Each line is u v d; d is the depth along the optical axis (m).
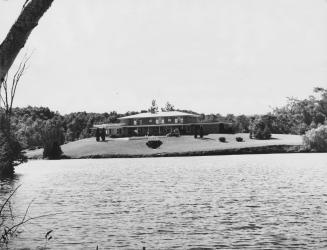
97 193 42.38
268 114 192.12
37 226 23.61
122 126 163.25
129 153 129.62
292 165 78.44
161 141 137.00
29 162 116.19
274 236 20.41
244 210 28.89
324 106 193.50
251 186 45.72
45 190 45.66
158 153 126.94
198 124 156.88
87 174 69.94
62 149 141.62
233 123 190.38
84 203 34.59
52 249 18.19
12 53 5.12
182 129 156.00
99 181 56.94
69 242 19.64
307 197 35.41
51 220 25.75
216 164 87.31
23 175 69.31
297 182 49.06
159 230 22.44
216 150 127.00
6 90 6.52
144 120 160.62
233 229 22.33
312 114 192.88
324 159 94.31
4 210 30.17
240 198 35.69
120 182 54.62
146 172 70.88
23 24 5.11
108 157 128.25
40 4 5.16
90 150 135.62
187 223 24.30
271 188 43.28
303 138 128.50
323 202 32.06
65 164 103.38
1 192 43.62
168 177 59.91
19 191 44.69
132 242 19.70
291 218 25.22
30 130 151.75
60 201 36.09
